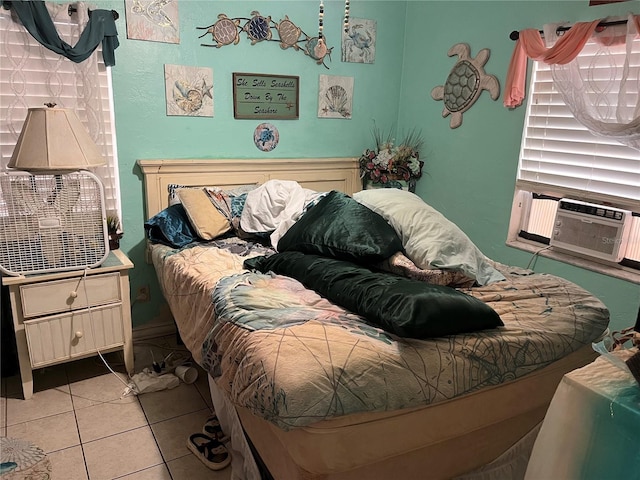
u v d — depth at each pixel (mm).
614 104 2268
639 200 2344
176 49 2787
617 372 1083
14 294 2145
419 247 1862
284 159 3225
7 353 2465
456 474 1541
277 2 3025
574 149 2590
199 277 2068
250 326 1504
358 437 1249
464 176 3217
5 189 2092
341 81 3377
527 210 2947
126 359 2490
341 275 1746
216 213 2672
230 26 2906
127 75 2691
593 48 2400
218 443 1951
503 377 1451
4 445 1927
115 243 2658
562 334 1574
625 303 2391
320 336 1393
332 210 2152
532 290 1890
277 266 2059
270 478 1602
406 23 3529
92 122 2529
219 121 3004
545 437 1114
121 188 2801
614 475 976
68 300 2264
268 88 3113
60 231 2211
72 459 1877
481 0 2934
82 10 2426
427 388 1321
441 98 3297
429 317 1401
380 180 3410
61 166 2109
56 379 2465
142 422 2127
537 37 2531
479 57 2982
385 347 1367
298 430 1208
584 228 2578
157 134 2836
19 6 2279
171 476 1806
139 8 2646
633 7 2184
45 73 2439
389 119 3670
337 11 3246
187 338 2061
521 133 2818
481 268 1995
